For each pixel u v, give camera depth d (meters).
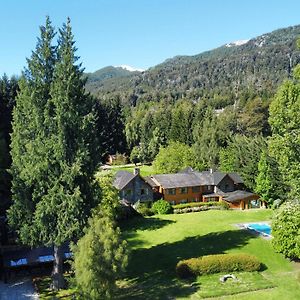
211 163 93.25
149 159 120.44
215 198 75.44
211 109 133.75
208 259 38.31
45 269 39.66
